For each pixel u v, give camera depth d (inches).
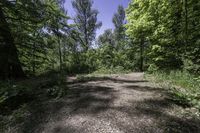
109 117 166.1
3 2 406.9
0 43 418.3
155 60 486.3
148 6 509.0
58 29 574.6
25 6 430.0
